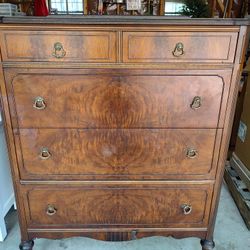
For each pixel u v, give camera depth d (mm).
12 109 1014
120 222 1242
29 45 913
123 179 1148
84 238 1457
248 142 1758
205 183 1163
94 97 1001
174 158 1116
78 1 1709
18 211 1197
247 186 1711
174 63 949
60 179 1143
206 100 1016
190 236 1279
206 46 929
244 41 931
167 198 1191
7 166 1479
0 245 1380
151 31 902
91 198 1185
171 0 1752
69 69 951
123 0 1573
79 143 1081
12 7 1220
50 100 1002
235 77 982
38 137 1066
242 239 1441
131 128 1056
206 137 1084
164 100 1012
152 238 1464
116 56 936
